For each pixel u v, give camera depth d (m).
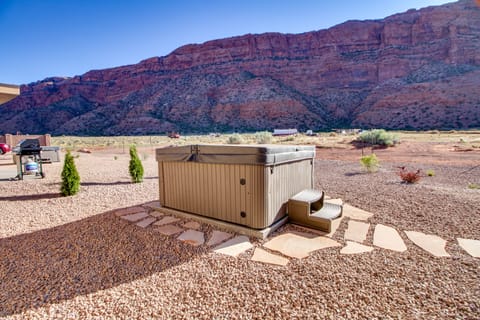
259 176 3.29
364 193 5.48
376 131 18.50
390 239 3.19
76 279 2.49
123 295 2.22
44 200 5.40
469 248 2.91
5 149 17.33
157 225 3.86
